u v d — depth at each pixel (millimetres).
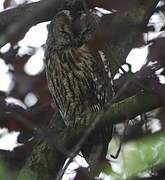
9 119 8367
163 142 4836
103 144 9547
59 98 10578
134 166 4719
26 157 8617
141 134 7621
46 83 10195
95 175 7707
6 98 9312
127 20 7957
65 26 10758
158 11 8789
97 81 10477
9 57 9703
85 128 7656
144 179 6840
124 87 6242
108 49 6781
